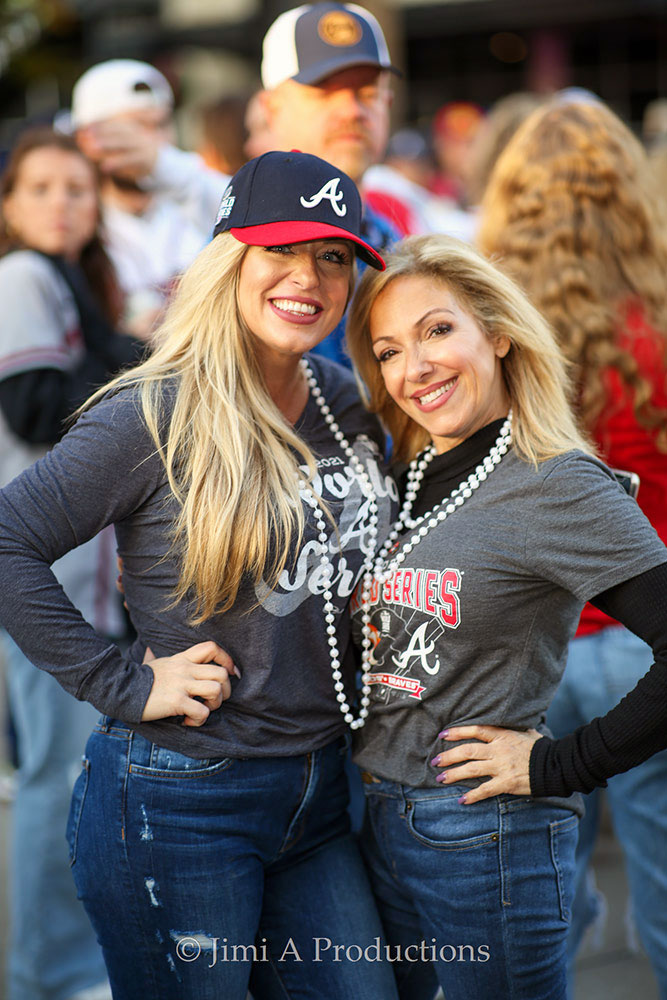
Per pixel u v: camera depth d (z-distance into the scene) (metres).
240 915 1.73
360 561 1.80
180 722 1.69
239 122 4.15
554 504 1.66
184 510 1.66
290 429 1.79
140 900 1.71
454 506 1.76
